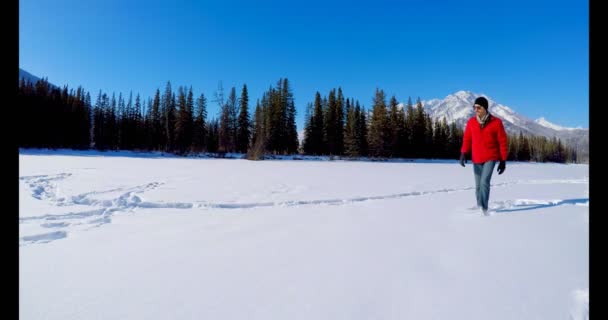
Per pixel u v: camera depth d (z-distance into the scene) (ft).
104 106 148.56
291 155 131.23
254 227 10.15
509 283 5.49
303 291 5.28
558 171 51.24
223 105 132.36
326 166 54.08
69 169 35.65
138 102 149.48
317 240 8.47
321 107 143.43
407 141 142.51
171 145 141.49
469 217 11.68
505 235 8.84
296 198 16.88
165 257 7.08
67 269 6.34
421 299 4.94
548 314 4.40
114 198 16.12
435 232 9.32
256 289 5.37
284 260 6.84
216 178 28.17
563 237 8.54
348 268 6.31
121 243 8.23
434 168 54.24
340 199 16.51
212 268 6.38
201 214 12.58
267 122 135.74
